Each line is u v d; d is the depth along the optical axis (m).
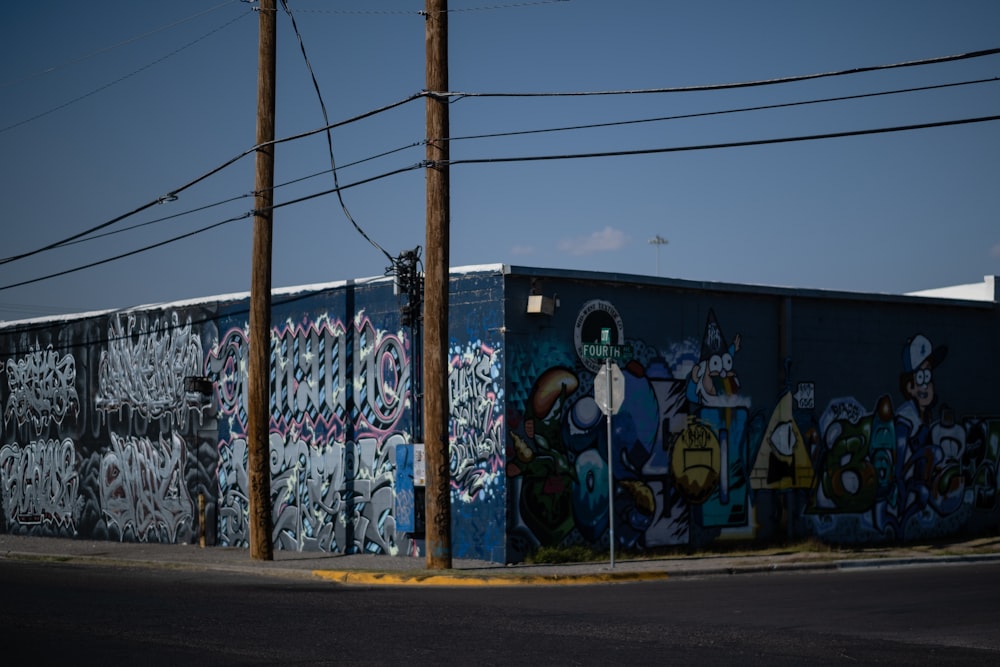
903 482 27.14
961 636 12.29
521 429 21.50
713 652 11.08
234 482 26.98
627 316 23.05
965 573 19.83
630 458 22.86
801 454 25.41
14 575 20.03
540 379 21.80
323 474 24.97
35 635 12.15
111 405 30.17
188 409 28.17
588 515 22.23
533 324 21.80
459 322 22.22
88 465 30.77
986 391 28.95
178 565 21.95
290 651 11.07
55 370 31.80
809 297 25.67
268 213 21.77
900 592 16.48
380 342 23.97
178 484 28.34
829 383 26.03
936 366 28.03
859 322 26.69
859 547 25.75
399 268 23.02
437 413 19.42
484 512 21.50
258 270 21.86
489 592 16.84
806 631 12.55
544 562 20.97
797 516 25.30
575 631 12.45
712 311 24.34
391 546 23.47
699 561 21.14
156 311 29.05
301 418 25.53
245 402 26.84
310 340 25.45
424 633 12.27
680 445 23.62
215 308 27.62
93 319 30.78
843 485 26.09
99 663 10.43
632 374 23.00
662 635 12.17
